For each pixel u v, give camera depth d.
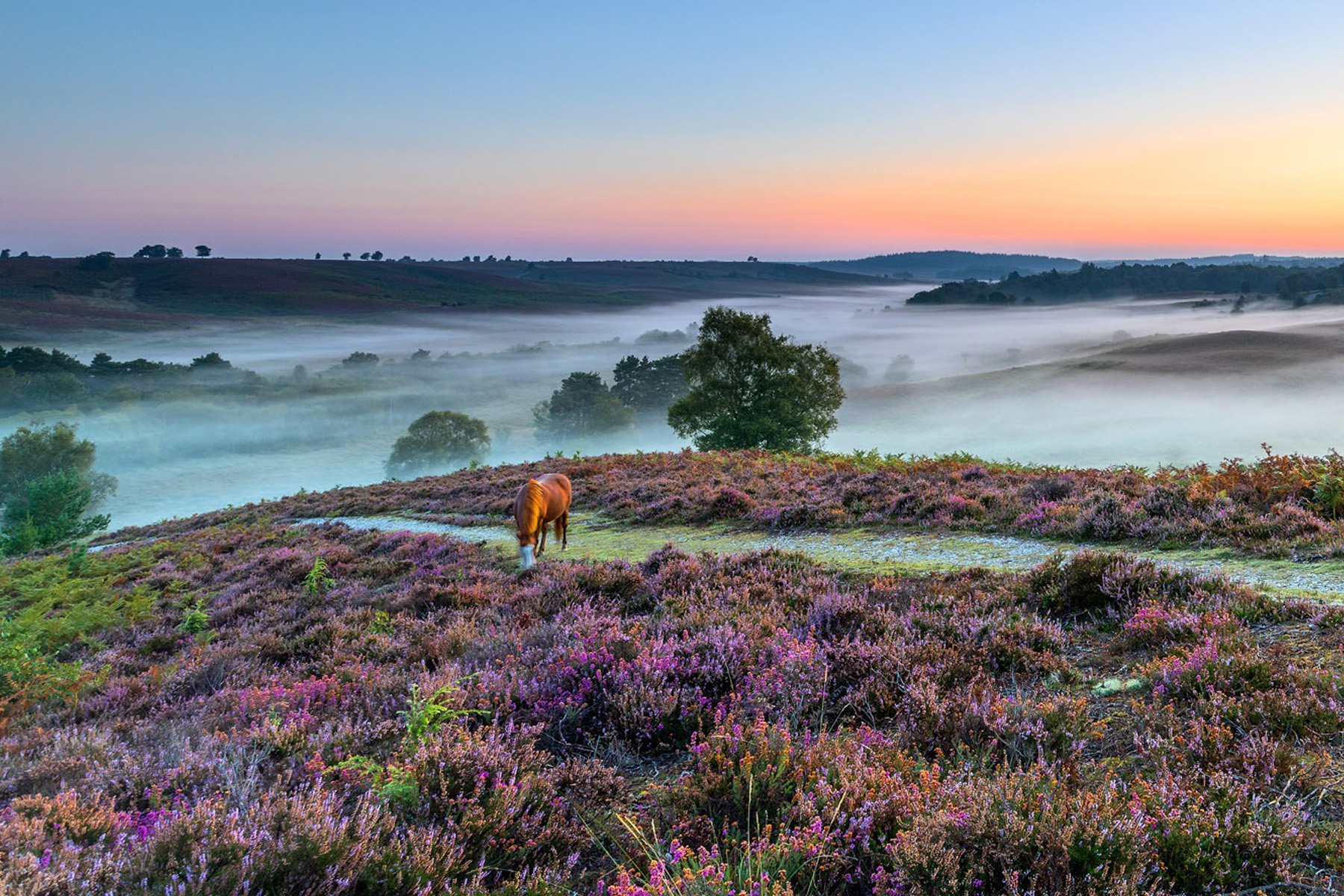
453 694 6.07
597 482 24.80
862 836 3.59
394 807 4.23
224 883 3.18
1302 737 4.22
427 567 15.18
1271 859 3.20
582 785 4.61
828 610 7.66
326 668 8.34
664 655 6.36
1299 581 7.64
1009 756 4.45
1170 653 5.68
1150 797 3.56
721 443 56.47
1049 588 7.79
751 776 4.13
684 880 3.23
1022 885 3.17
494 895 3.49
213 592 16.52
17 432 83.25
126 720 7.33
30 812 4.21
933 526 13.25
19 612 16.00
